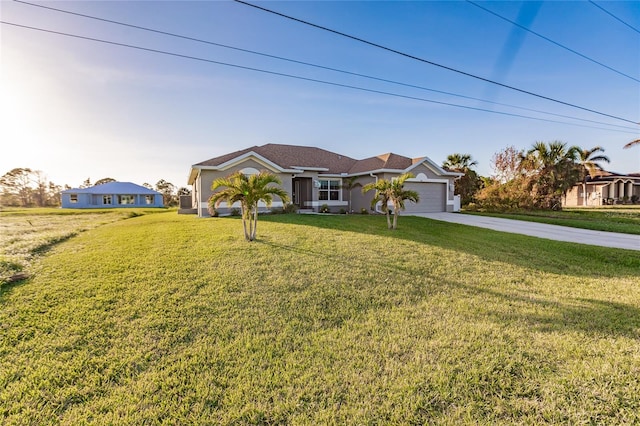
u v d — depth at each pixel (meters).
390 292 6.08
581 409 2.85
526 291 6.38
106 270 6.86
